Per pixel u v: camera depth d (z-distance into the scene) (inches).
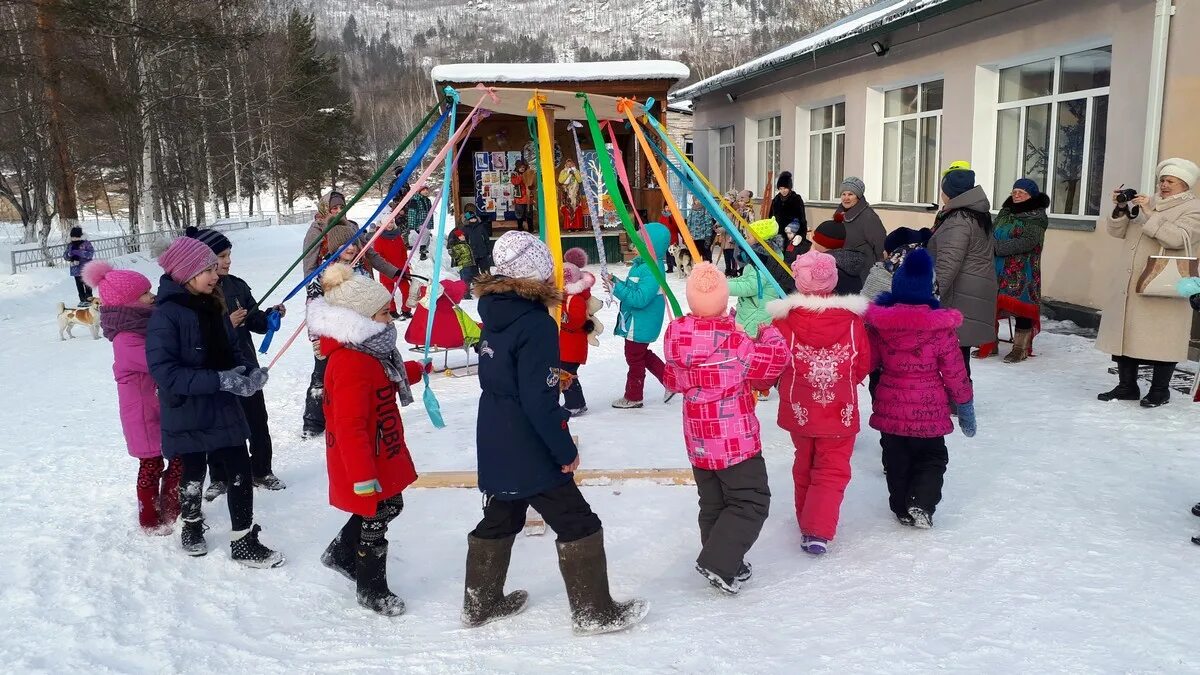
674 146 188.2
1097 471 178.2
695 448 135.0
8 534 158.4
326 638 121.4
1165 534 146.1
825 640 114.3
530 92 179.2
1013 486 171.9
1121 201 223.6
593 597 119.3
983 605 122.6
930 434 149.1
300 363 346.6
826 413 144.9
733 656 110.8
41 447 231.6
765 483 134.5
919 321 147.0
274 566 147.2
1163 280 210.2
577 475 184.7
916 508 151.6
